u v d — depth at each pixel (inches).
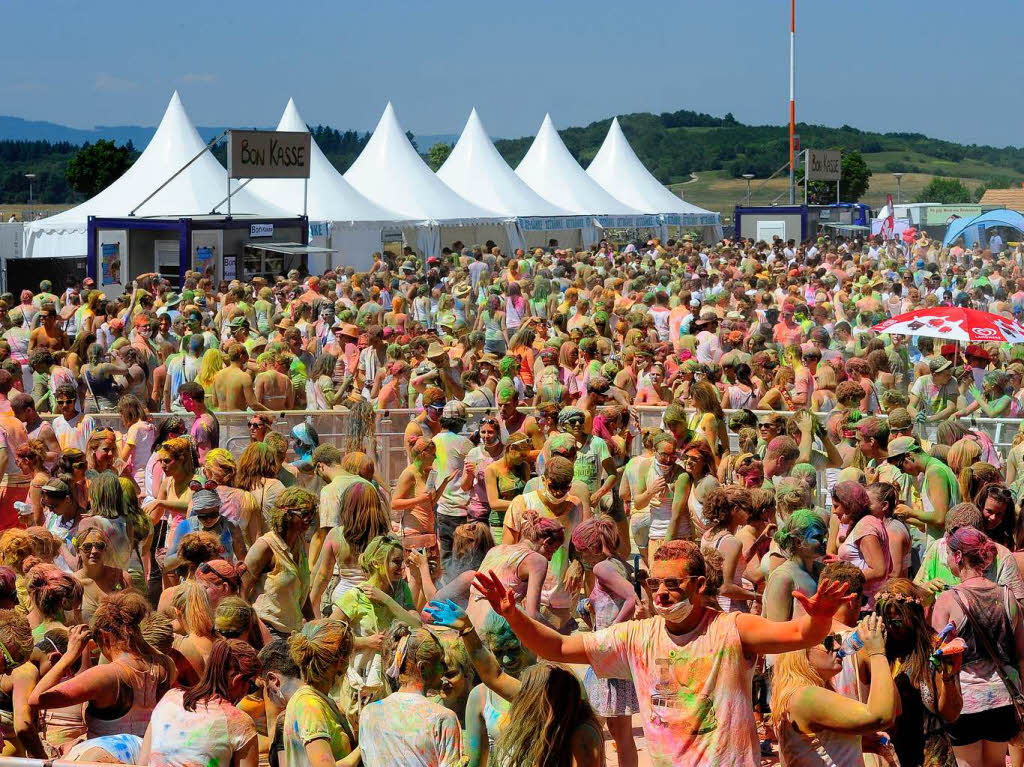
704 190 6299.2
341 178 1408.7
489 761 219.9
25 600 295.7
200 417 429.4
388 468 497.0
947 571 284.7
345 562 305.6
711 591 254.2
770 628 179.2
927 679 228.8
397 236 1391.5
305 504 303.1
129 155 3297.2
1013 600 249.0
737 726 180.5
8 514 397.4
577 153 6963.6
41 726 261.9
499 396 428.8
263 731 254.4
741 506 304.0
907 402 440.5
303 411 488.1
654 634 184.1
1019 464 408.8
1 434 397.1
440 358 541.0
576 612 341.1
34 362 514.3
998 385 492.7
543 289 879.1
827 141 6953.7
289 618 305.3
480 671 221.5
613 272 1091.9
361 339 583.8
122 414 438.6
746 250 1365.7
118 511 320.2
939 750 230.1
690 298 821.2
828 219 1831.9
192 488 368.2
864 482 382.3
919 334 526.9
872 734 229.1
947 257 1376.7
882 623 214.2
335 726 220.1
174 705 211.8
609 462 382.6
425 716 213.3
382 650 259.0
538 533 277.0
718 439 424.5
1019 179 6589.6
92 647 257.3
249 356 559.8
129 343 570.3
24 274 1166.3
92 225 1062.4
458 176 1648.6
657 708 182.9
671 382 532.4
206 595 262.7
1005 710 245.6
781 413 443.2
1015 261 1348.4
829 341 663.1
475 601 257.1
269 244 1123.9
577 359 549.0
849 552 300.7
